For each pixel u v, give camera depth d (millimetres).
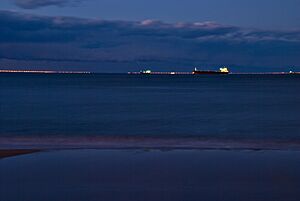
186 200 7871
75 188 8719
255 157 12297
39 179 9477
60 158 11992
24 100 53469
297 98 59469
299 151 13391
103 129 27484
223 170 10531
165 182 9281
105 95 67250
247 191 8531
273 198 8008
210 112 39375
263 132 25312
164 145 16406
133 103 50312
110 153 12867
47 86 107688
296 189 8711
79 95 66625
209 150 13523
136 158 12094
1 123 30781
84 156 12312
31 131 26344
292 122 31109
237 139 20172
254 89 94625
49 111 39875
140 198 7996
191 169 10664
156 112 39438
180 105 47562
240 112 39219
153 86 117125
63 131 26422
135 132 25578
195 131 26031
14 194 8234
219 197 8070
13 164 11102
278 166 11031
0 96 61500
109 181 9344
